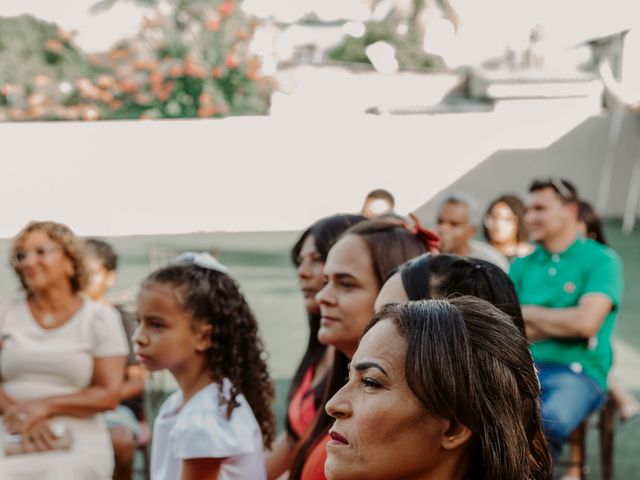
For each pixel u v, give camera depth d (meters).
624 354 7.05
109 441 3.55
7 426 3.40
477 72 17.66
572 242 4.15
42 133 13.83
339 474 1.06
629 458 4.93
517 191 15.13
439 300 1.12
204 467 2.13
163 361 2.35
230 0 15.39
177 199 14.22
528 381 1.12
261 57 15.65
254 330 2.48
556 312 3.92
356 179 14.70
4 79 15.28
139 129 14.07
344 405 1.07
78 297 3.59
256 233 13.93
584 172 15.34
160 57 15.28
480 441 1.07
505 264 5.42
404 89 17.61
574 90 16.86
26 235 3.49
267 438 2.57
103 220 14.02
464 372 1.05
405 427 1.04
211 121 14.27
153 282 2.35
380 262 1.97
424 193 14.85
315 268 2.66
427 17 20.69
